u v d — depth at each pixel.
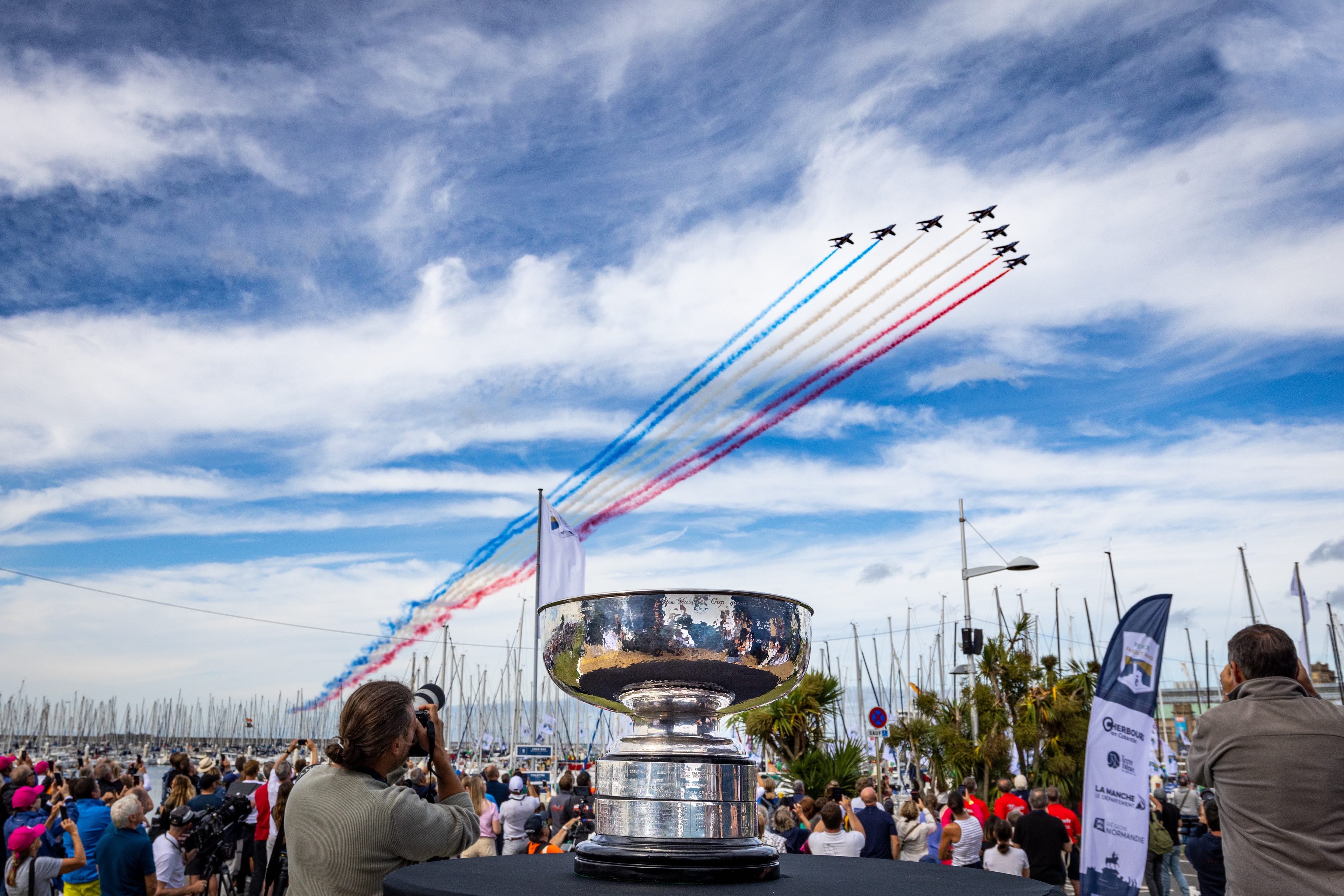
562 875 2.16
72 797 9.30
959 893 1.89
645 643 2.29
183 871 8.79
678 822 2.14
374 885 2.34
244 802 9.70
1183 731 48.47
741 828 2.20
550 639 2.51
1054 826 10.62
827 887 1.99
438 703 2.72
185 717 124.19
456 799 2.61
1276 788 2.62
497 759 54.16
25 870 7.32
